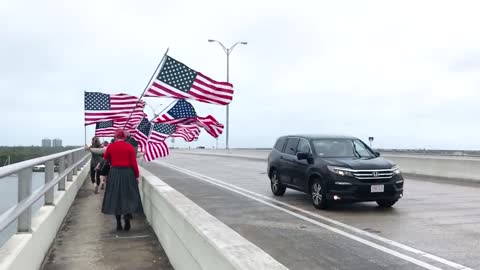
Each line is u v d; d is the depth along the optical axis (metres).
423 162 19.86
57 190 9.77
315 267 6.07
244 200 12.58
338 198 10.53
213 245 3.73
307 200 12.59
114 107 14.02
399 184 10.86
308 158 11.66
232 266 3.20
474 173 17.14
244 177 20.03
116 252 6.68
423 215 10.12
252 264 3.09
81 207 10.89
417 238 7.81
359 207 11.32
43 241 6.26
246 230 8.49
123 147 8.20
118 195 8.04
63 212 9.12
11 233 5.72
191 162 34.00
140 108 14.25
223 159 39.12
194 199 12.77
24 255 4.83
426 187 15.66
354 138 12.65
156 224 7.73
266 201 12.38
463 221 9.38
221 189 15.27
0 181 4.99
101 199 12.25
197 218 4.86
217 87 9.85
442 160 18.84
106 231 8.13
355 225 8.97
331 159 11.18
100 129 15.14
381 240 7.66
